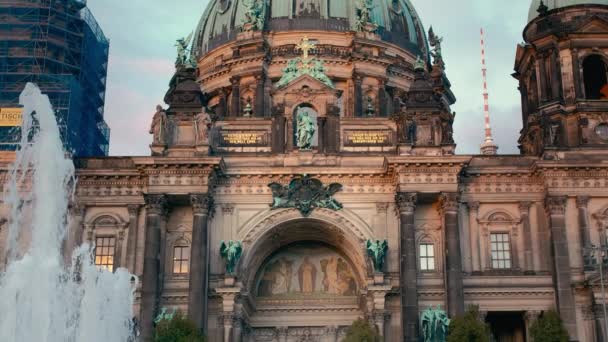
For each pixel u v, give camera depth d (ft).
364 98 322.55
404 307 249.75
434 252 264.52
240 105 323.78
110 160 273.54
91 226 268.21
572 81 275.18
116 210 270.05
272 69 326.85
